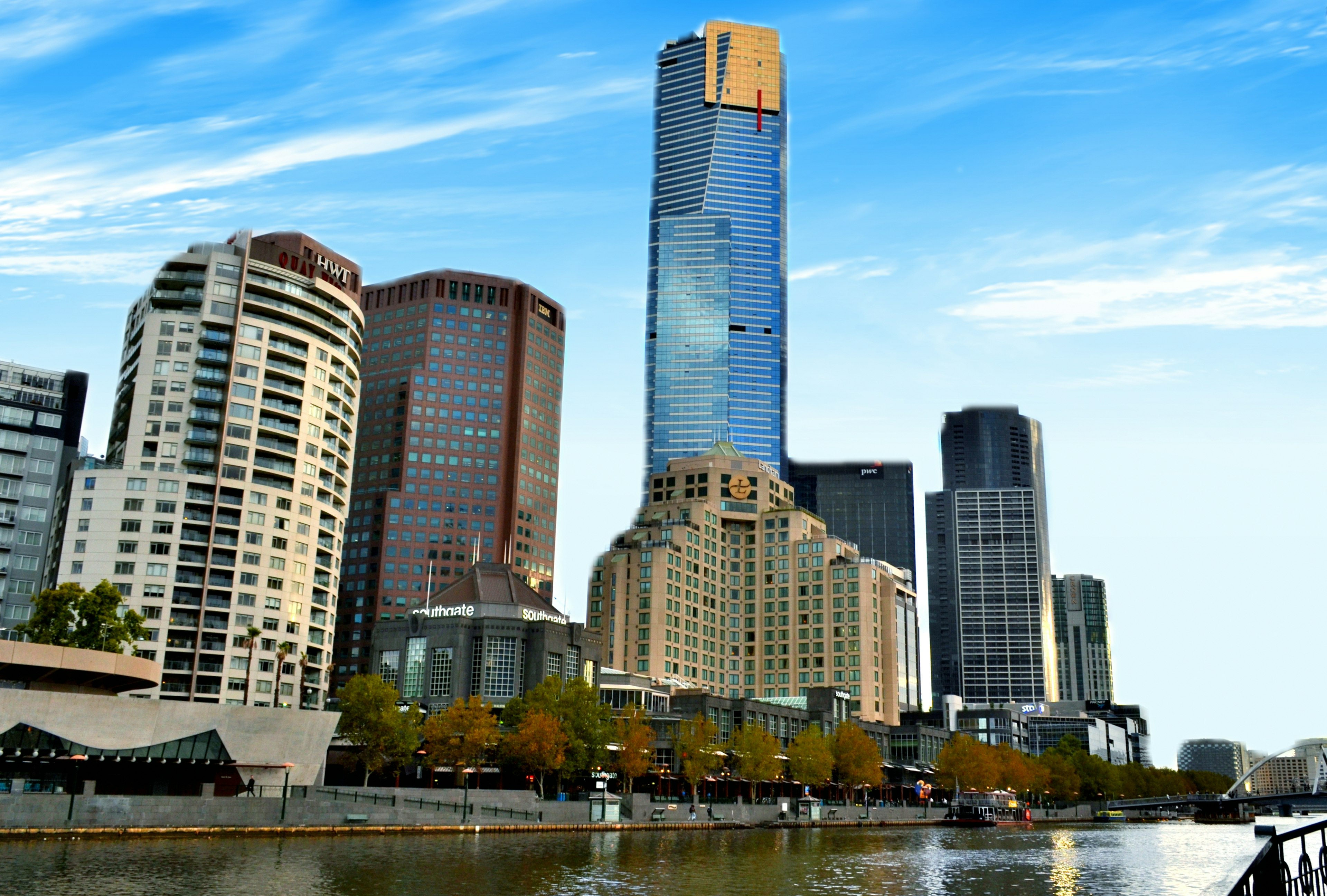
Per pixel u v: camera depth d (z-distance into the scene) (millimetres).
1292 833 22516
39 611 137875
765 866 104688
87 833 103062
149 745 127938
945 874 104000
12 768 126938
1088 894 89500
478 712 165625
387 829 125812
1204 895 84875
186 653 197125
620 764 175000
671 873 94812
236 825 114000
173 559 198750
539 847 115938
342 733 157750
